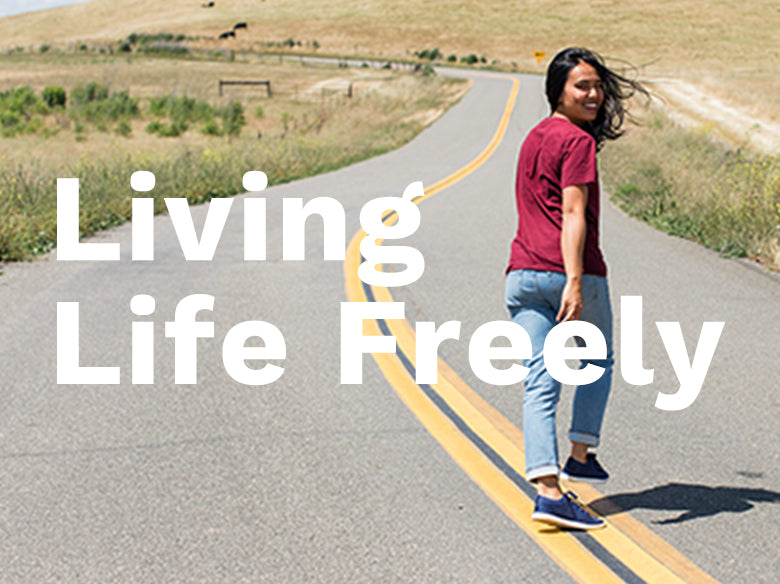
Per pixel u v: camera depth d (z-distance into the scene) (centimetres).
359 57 9656
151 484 428
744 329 710
